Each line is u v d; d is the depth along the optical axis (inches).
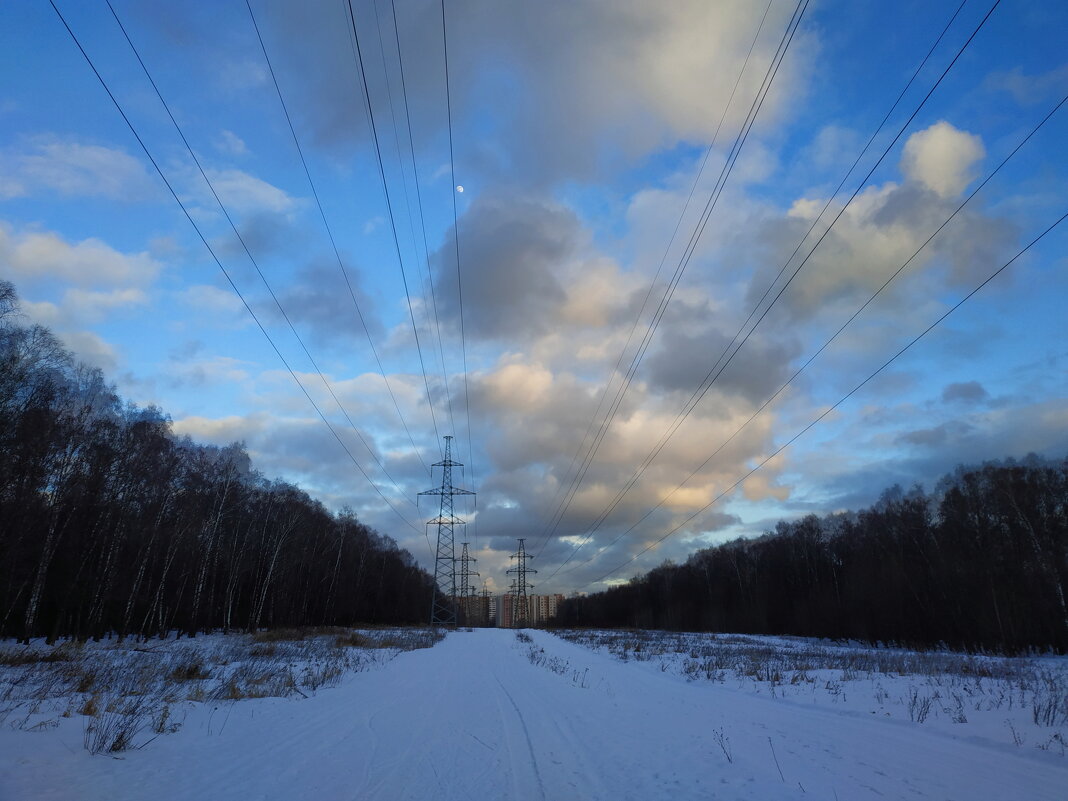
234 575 2015.3
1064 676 741.3
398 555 4785.9
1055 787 271.7
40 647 1069.8
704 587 3954.2
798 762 314.3
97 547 1459.2
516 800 247.6
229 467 1943.9
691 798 251.6
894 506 2664.9
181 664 710.5
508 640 1899.6
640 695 593.6
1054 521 1930.4
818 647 1758.1
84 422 1393.9
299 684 629.3
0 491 1093.8
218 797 244.2
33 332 1143.0
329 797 248.5
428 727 410.3
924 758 324.8
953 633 1754.4
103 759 293.4
